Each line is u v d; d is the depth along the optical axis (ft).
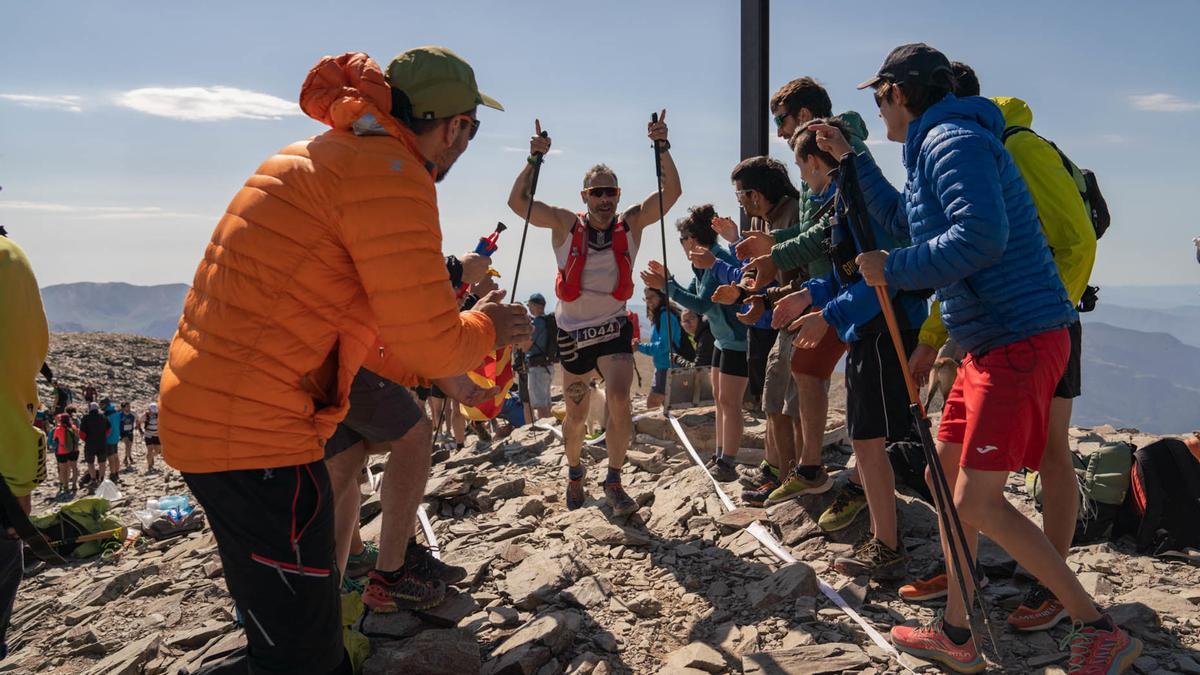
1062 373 9.31
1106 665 8.91
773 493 14.94
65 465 52.90
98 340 122.62
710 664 10.05
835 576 12.34
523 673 10.19
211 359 7.13
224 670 8.93
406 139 7.92
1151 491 12.57
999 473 9.01
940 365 14.69
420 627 11.09
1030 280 9.00
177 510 21.43
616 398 15.44
